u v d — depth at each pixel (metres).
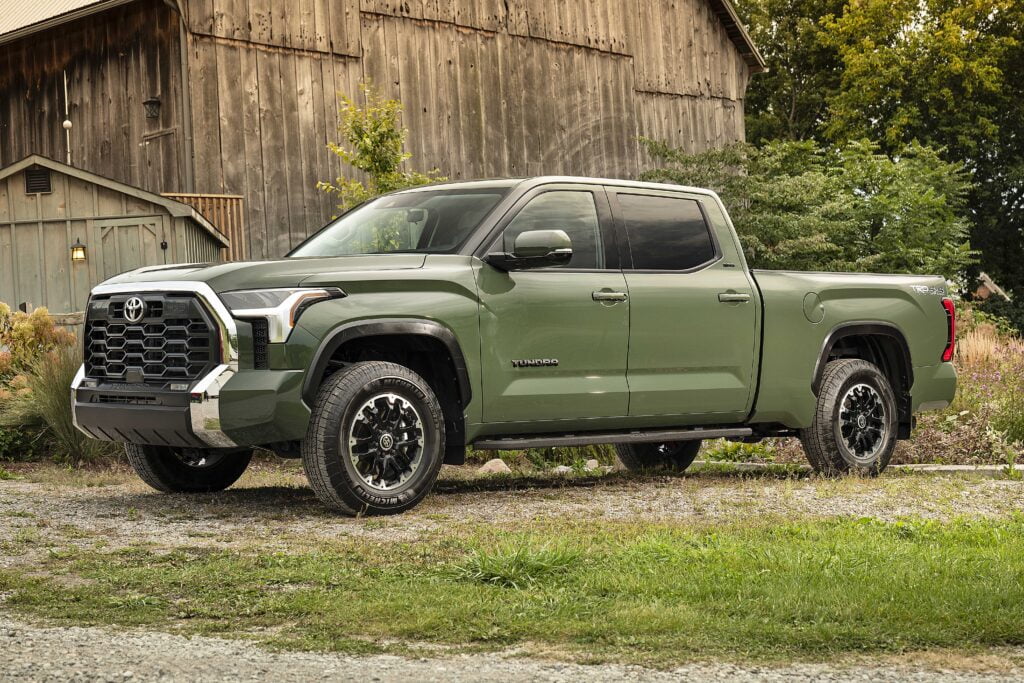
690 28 26.48
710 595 4.62
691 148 26.38
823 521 6.39
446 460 7.16
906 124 40.62
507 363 7.06
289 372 6.34
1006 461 10.12
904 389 9.12
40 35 20.06
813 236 23.03
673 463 9.78
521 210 7.32
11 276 15.58
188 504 7.19
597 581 4.81
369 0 20.31
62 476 8.96
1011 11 40.88
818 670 3.78
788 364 8.35
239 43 18.59
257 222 18.62
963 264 28.62
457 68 21.69
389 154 17.28
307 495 7.64
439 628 4.20
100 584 4.87
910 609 4.41
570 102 23.78
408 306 6.70
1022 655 3.97
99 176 15.27
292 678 3.66
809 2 48.47
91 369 7.04
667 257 7.88
